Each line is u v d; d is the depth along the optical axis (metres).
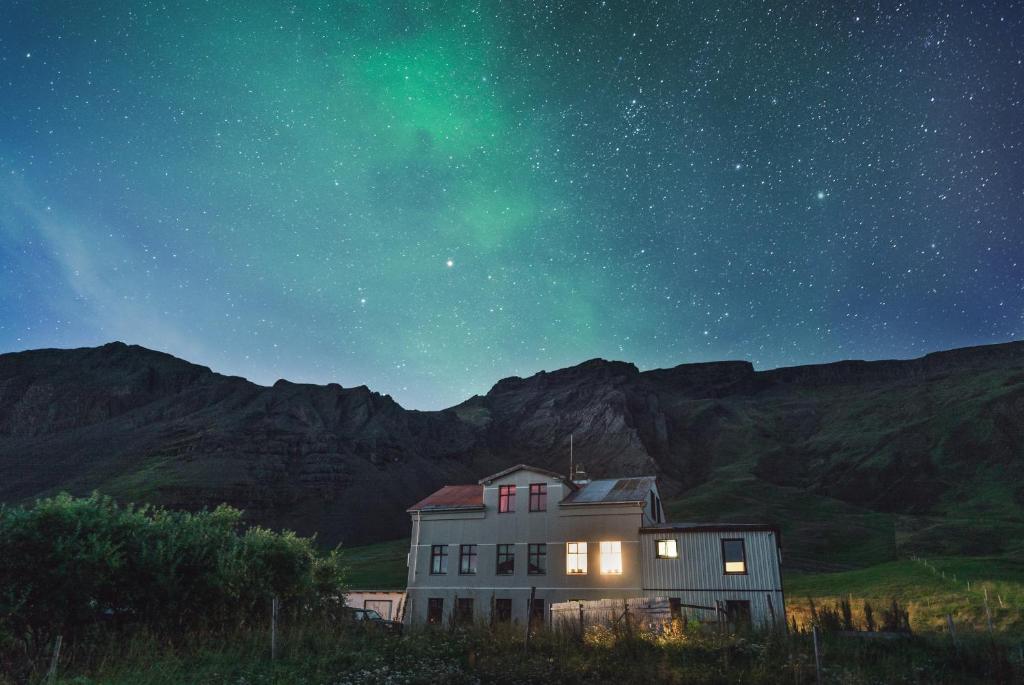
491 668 15.42
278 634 17.98
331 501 148.62
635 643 17.59
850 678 14.79
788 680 14.59
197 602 18.25
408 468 180.12
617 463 188.12
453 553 37.03
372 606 37.75
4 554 14.89
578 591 33.44
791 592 48.97
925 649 18.03
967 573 48.22
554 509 35.69
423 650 17.17
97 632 15.62
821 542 96.62
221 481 140.88
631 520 33.88
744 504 125.81
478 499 38.62
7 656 13.38
